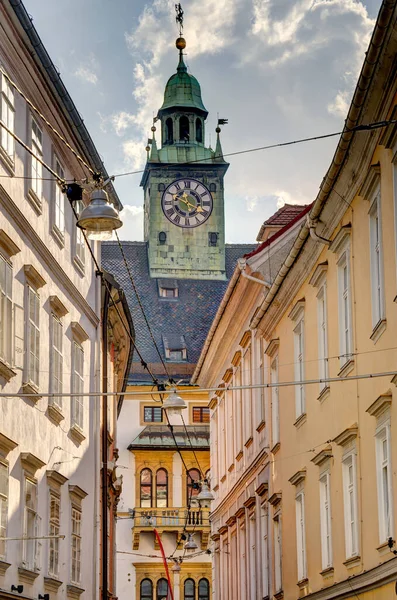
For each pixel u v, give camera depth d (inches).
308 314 1214.3
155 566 2972.4
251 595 1590.8
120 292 1508.4
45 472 1101.7
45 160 1127.0
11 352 974.4
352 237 1002.1
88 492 1301.7
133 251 3988.7
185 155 4151.1
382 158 877.8
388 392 877.8
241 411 1715.1
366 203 948.0
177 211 4047.7
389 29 753.0
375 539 921.5
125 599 2947.8
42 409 1091.9
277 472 1398.9
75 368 1254.9
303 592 1216.8
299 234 1149.1
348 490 1034.1
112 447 1738.4
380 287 906.7
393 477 864.9
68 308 1227.9
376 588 929.5
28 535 1032.8
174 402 1045.2
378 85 828.6
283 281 1300.4
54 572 1125.7
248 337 1625.2
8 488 971.9
